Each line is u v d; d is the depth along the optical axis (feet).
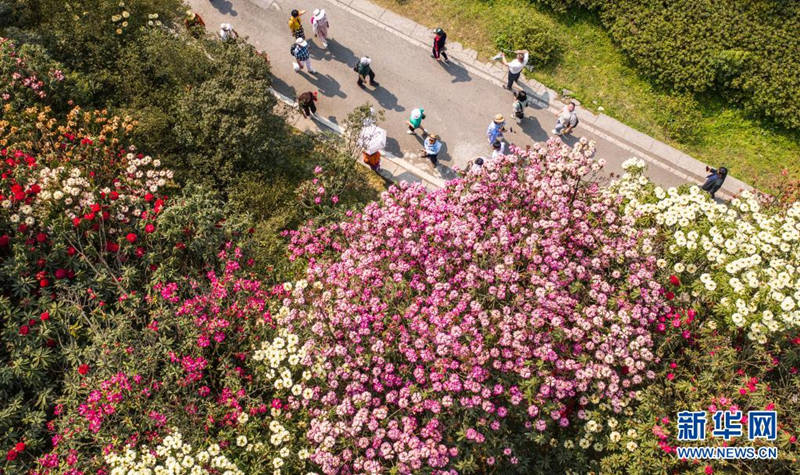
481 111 56.90
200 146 46.96
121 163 41.09
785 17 57.88
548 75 58.49
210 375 35.76
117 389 32.04
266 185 46.85
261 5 61.26
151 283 36.94
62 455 31.40
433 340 34.83
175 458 31.09
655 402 34.09
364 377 34.19
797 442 32.45
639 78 58.18
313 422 33.27
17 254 34.83
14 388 33.68
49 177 37.52
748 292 34.35
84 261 37.14
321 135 51.47
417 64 58.90
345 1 61.62
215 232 40.40
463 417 34.76
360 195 51.01
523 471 35.63
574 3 60.64
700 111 56.59
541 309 34.68
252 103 45.75
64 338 35.40
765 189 53.11
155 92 48.08
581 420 35.58
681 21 58.34
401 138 55.42
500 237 37.17
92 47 48.24
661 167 54.75
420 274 38.32
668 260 37.70
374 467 31.99
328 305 37.04
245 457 33.12
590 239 37.60
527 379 34.24
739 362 33.73
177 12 54.39
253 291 38.50
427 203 40.22
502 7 61.26
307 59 55.93
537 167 40.45
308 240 43.09
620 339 35.17
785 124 54.65
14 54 43.34
